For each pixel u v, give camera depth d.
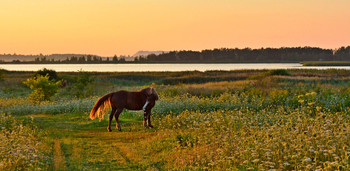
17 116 20.81
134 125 16.77
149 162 10.09
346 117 13.80
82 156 10.88
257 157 9.16
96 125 17.14
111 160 10.45
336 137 9.63
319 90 25.20
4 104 26.23
